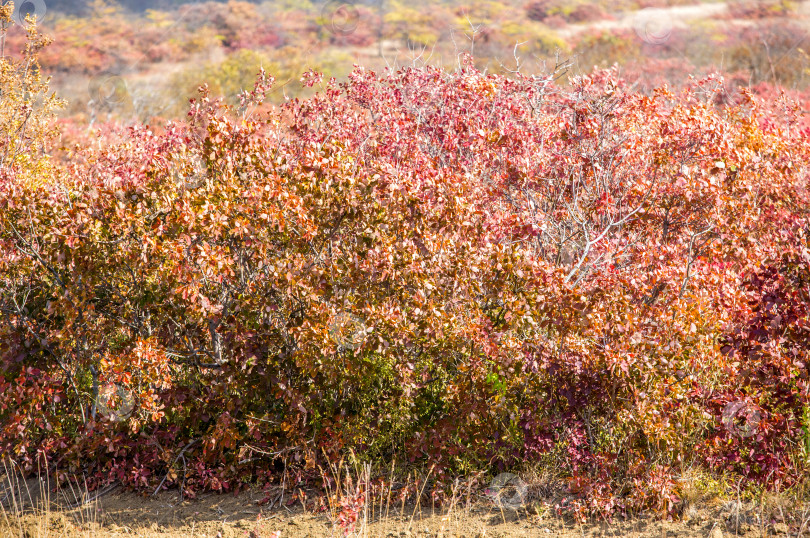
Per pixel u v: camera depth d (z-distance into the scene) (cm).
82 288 440
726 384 412
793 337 392
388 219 431
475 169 576
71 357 472
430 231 430
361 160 507
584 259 489
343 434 424
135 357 417
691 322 404
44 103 765
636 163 557
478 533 372
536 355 408
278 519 403
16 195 453
